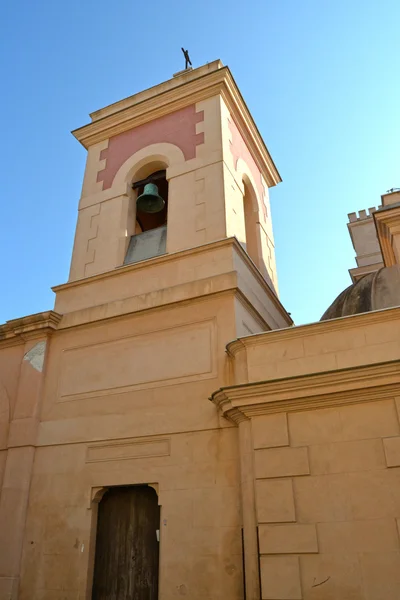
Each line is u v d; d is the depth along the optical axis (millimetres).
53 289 13523
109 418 10750
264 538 7652
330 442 7918
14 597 9609
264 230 16406
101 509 10219
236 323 10656
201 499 9078
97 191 15367
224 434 9461
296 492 7789
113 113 16469
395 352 8312
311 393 8148
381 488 7352
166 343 11109
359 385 7875
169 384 10531
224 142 14281
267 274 15398
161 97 15914
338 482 7621
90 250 14078
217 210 12906
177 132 15180
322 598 6988
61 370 12031
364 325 8734
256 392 8484
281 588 7234
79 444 10773
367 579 6898
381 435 7648
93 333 12164
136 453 10078
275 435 8273
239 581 8180
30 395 11852
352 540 7191
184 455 9609
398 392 7750
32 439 11242
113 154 16016
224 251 11859
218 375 10141
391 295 10844
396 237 12094
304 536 7438
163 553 8875
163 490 9453
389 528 7074
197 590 8375
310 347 8953
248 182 16000
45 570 9734
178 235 13031
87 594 9289
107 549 9766
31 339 12758
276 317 14172
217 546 8586
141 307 11727
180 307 11406
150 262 12516
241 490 8656
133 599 9172
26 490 10711
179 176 14156
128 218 14414
